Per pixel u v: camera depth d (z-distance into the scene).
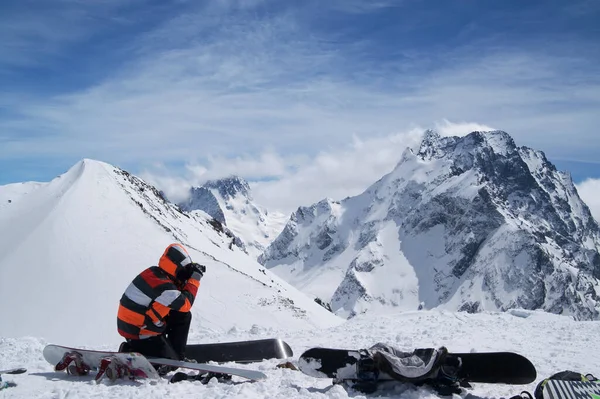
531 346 12.02
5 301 43.56
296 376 7.70
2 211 59.56
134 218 59.22
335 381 6.94
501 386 7.48
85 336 39.50
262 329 14.45
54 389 6.95
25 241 51.88
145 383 7.00
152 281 7.52
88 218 56.56
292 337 12.83
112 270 49.28
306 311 54.97
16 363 9.69
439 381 6.69
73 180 64.69
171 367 7.65
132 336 7.54
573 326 15.60
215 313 46.16
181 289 7.70
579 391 5.83
